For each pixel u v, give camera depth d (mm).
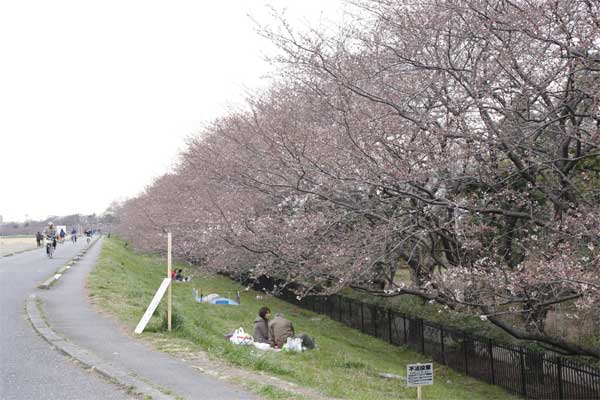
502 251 13734
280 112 17172
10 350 8781
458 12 10789
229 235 17844
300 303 26484
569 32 9695
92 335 9844
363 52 13570
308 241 14812
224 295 25766
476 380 15008
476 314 12430
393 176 11742
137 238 44375
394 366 14969
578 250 10727
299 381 8281
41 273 21641
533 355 13180
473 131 11672
